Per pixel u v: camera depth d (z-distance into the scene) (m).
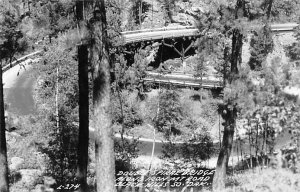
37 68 28.55
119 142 27.78
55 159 21.94
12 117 39.56
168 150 29.44
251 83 15.30
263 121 13.08
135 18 101.00
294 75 12.41
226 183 18.20
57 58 26.97
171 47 85.19
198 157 28.64
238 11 17.70
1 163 15.59
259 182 10.70
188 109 42.91
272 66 12.51
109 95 10.73
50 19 11.80
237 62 18.58
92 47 10.59
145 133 42.72
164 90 44.44
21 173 24.44
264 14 18.61
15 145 32.19
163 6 103.06
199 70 57.62
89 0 10.13
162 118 40.12
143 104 43.84
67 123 23.06
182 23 99.50
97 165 10.88
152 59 75.19
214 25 18.20
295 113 11.73
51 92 26.20
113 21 19.17
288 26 87.50
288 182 10.21
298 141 11.19
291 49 27.34
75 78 27.19
